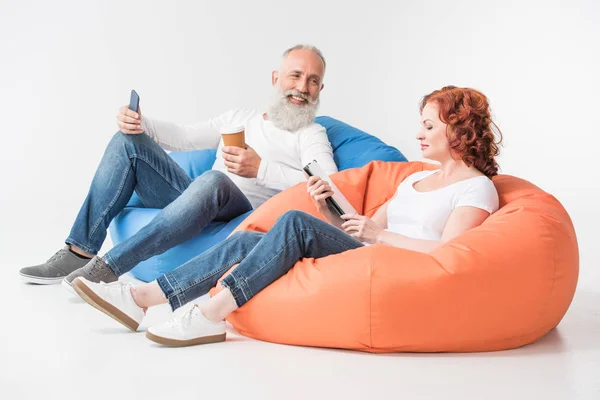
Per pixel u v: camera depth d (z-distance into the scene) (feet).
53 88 20.22
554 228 7.81
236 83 20.51
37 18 20.10
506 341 7.60
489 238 7.51
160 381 6.66
